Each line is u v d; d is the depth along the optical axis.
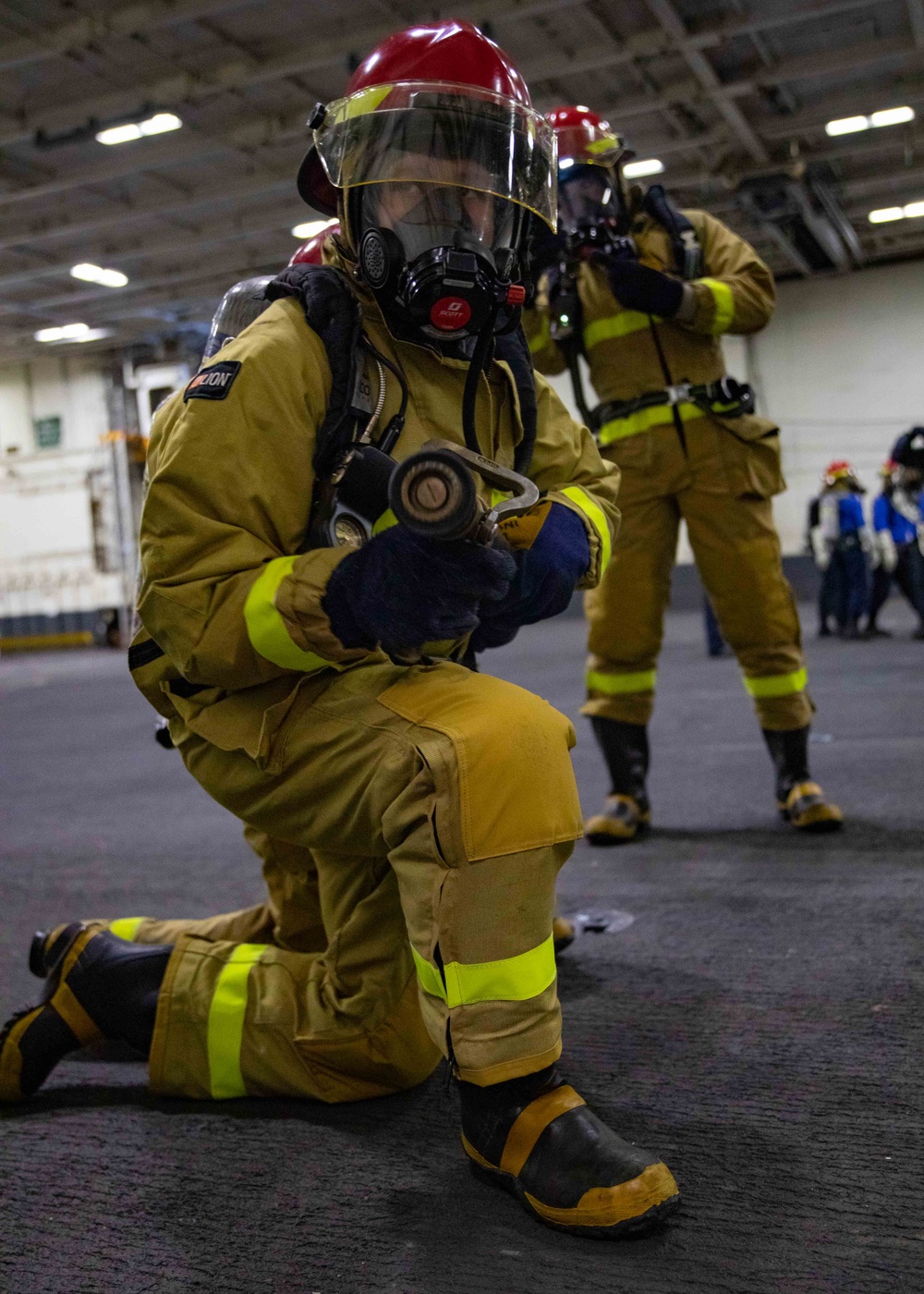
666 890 2.38
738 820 3.00
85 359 19.75
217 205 13.14
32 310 16.38
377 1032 1.43
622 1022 1.68
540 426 1.56
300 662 1.16
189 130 11.02
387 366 1.31
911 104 11.59
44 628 19.67
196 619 1.17
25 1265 1.15
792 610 2.83
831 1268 1.04
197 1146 1.39
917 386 17.14
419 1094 1.51
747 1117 1.35
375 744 1.17
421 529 0.99
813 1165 1.23
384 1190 1.25
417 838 1.12
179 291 16.39
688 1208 1.16
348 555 1.11
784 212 13.88
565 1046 1.61
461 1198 1.22
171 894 2.69
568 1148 1.13
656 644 2.87
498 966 1.11
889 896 2.19
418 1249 1.12
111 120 10.21
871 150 12.89
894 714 4.68
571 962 1.97
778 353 17.78
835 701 5.31
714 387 2.68
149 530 1.21
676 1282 1.03
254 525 1.20
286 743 1.25
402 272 1.27
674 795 3.44
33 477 19.58
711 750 4.29
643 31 9.66
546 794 1.14
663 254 2.68
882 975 1.78
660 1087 1.45
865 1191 1.17
